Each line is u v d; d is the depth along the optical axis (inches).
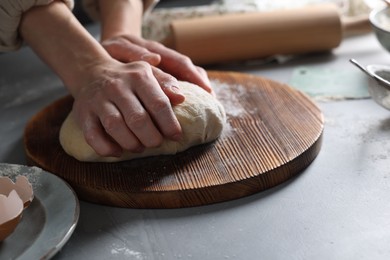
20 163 35.9
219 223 28.7
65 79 35.9
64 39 36.9
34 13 37.9
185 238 27.7
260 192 31.2
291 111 37.6
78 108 33.3
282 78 45.7
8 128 40.6
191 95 34.6
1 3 37.0
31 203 29.1
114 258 26.7
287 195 30.7
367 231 27.4
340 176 32.0
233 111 38.1
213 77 43.6
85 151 32.6
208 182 30.3
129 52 38.6
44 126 37.8
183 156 33.1
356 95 41.1
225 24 47.7
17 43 40.6
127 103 31.4
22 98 45.3
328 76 44.7
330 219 28.5
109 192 30.2
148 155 33.1
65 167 32.7
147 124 30.8
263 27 47.5
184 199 30.0
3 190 28.2
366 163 33.0
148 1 48.7
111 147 31.1
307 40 48.0
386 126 36.9
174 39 47.3
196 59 47.9
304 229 27.8
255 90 41.0
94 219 29.7
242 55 48.3
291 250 26.4
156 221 29.3
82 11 59.3
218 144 34.2
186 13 52.4
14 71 50.6
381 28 40.9
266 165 31.5
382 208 29.0
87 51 36.2
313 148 33.4
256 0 55.9
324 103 40.5
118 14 44.2
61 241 25.9
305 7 49.4
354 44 51.6
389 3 44.0
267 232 27.8
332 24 47.8
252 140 34.3
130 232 28.5
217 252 26.5
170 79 34.0
